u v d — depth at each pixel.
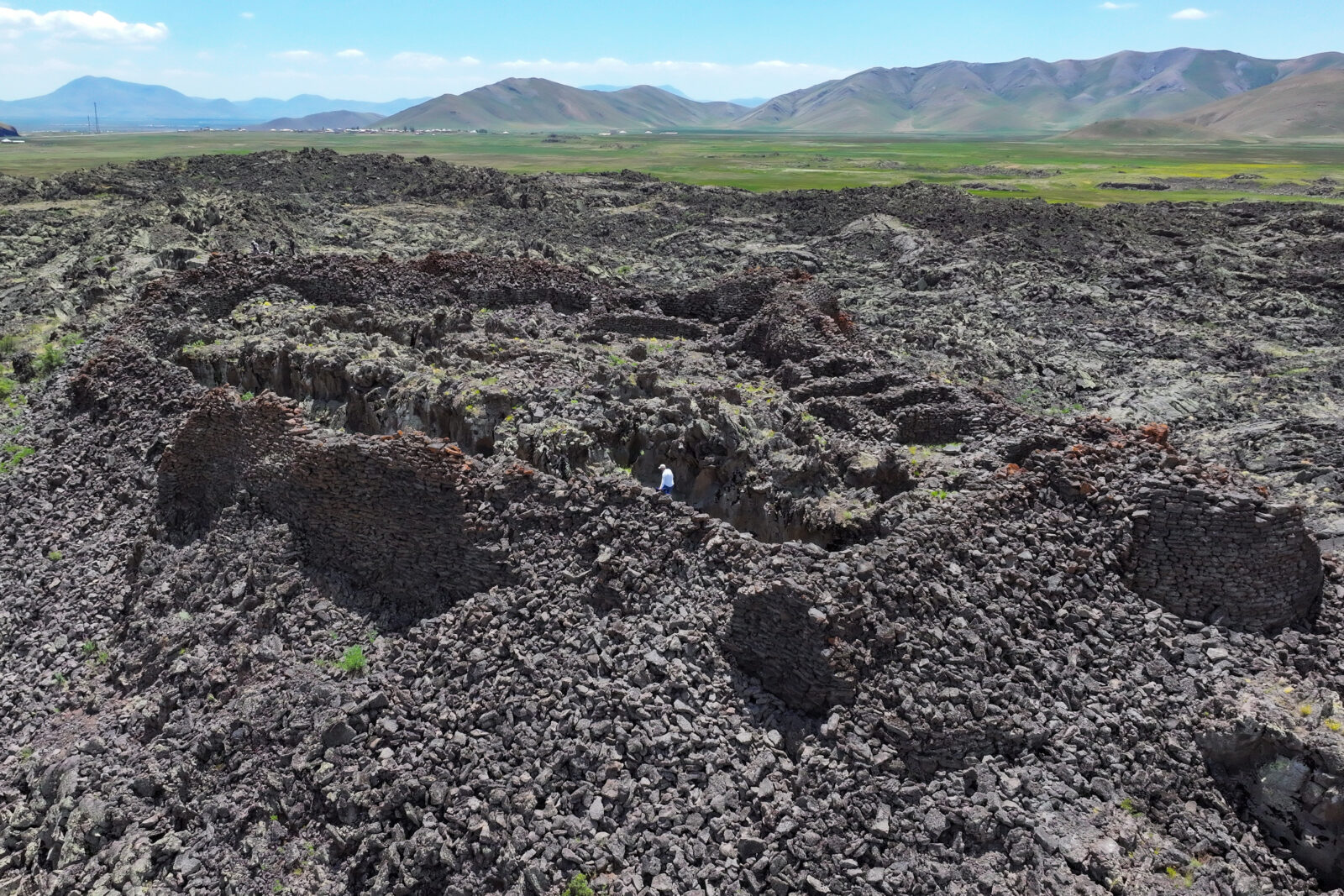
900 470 25.91
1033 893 16.45
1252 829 17.98
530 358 34.84
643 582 21.41
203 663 22.61
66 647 26.28
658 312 47.06
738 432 27.56
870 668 18.95
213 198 86.44
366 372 32.97
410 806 18.12
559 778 18.39
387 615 23.61
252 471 26.94
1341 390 48.28
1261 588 21.47
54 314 54.84
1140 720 19.30
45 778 21.27
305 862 18.05
